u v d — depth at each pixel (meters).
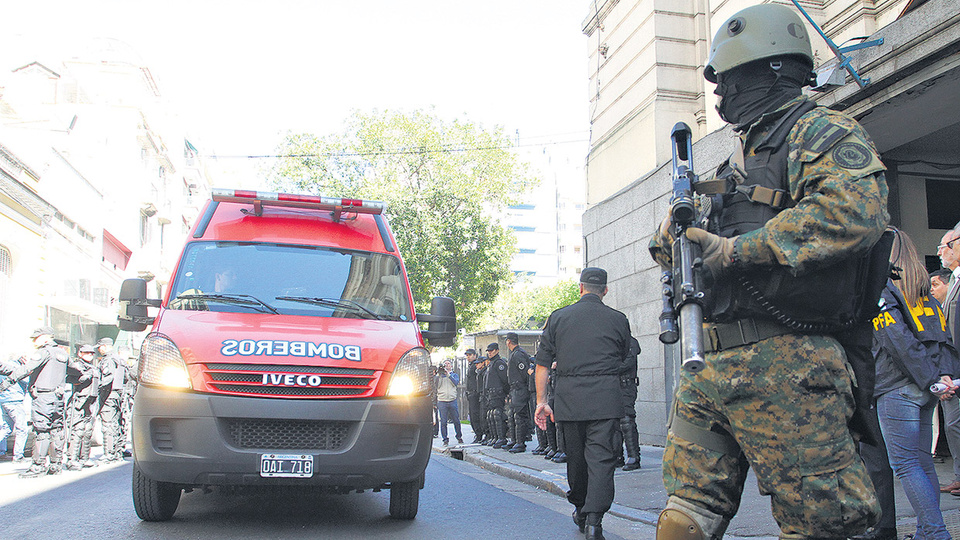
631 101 13.19
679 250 2.22
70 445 10.76
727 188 2.33
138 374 5.25
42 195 21.25
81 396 10.84
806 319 2.14
